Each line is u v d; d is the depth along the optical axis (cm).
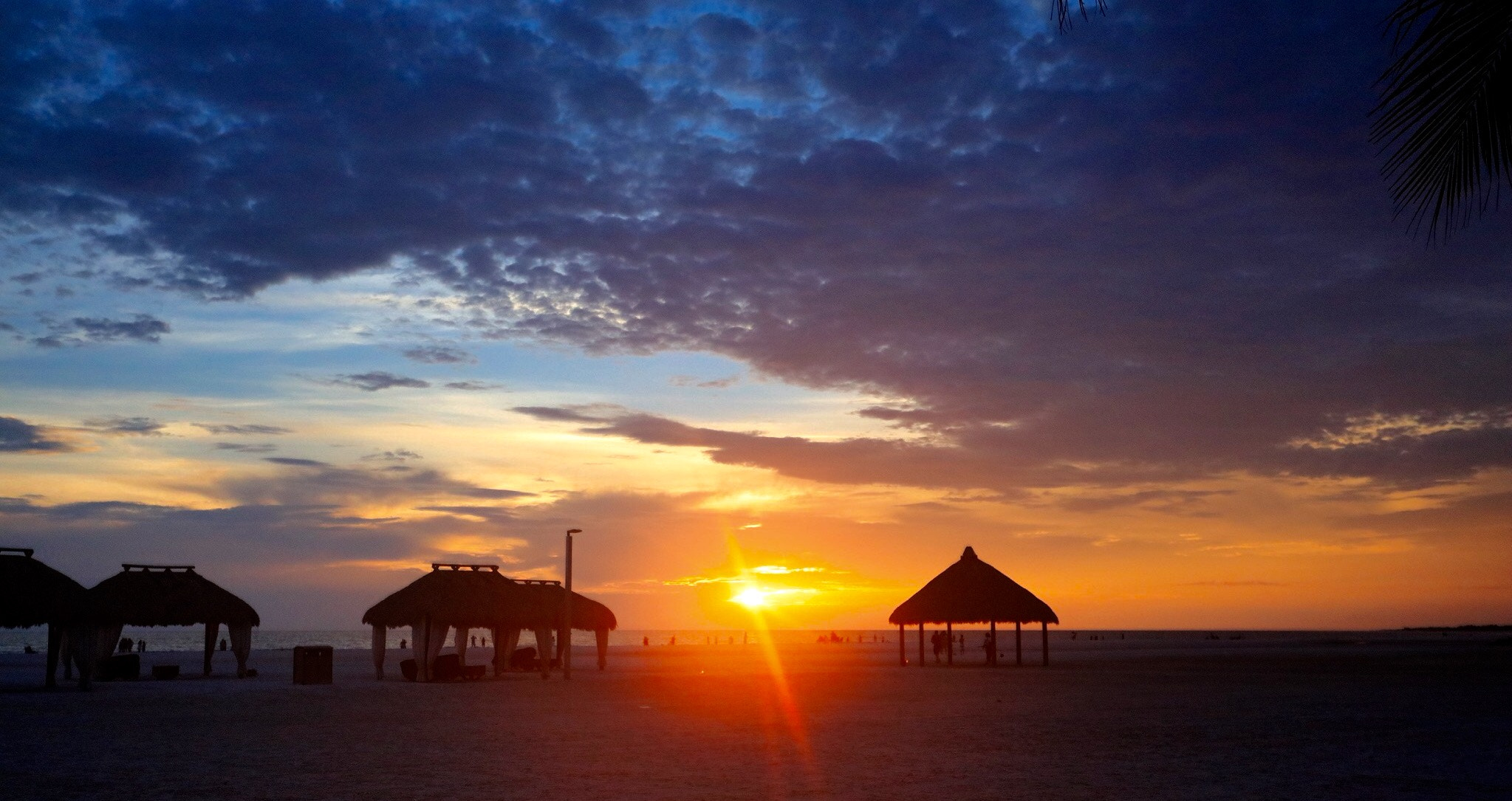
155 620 3538
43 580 2834
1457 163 452
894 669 4662
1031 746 1645
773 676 3969
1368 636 18875
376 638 3662
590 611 4050
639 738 1747
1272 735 1811
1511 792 1195
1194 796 1160
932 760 1470
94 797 1138
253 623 3712
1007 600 4712
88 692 2898
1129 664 5231
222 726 1956
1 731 1858
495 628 3959
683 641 16362
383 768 1377
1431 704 2534
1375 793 1185
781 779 1280
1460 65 448
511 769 1370
